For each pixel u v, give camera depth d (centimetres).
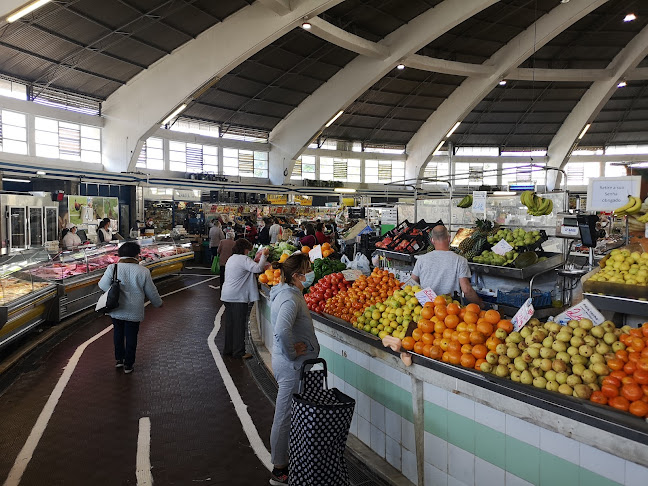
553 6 1988
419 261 440
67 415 433
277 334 314
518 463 242
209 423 421
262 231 1606
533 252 530
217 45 1675
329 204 2470
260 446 380
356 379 387
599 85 2598
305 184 2702
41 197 1280
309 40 1920
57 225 1348
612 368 221
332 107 2305
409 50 1978
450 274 419
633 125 2969
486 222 648
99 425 414
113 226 1703
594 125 2986
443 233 429
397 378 330
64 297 769
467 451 271
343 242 1073
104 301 530
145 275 552
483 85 2422
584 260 782
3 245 1133
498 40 2225
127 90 1823
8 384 510
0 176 1477
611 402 212
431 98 2625
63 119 1706
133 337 548
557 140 2980
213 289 1156
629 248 390
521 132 3014
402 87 2472
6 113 1547
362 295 440
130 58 1683
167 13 1508
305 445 281
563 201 625
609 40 2322
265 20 1599
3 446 375
